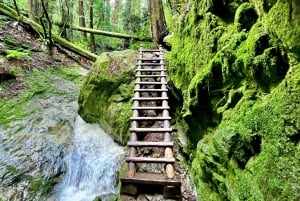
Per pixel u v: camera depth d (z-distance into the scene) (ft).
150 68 22.71
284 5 7.71
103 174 19.17
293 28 7.32
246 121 9.09
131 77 22.39
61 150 21.40
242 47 10.71
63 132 23.22
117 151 19.76
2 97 25.38
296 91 7.42
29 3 38.47
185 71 17.39
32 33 38.04
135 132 15.39
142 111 19.86
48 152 20.77
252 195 8.06
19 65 30.37
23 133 21.94
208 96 12.99
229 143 9.65
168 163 13.16
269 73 9.00
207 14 14.40
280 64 8.67
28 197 17.42
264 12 9.07
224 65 11.66
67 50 39.86
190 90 14.07
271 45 9.11
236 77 11.30
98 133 22.24
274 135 7.75
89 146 21.42
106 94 22.26
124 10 59.26
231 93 11.23
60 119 24.71
